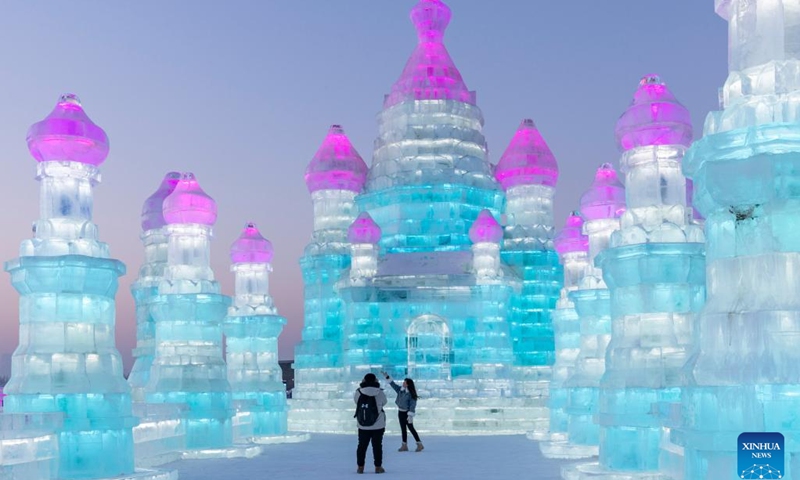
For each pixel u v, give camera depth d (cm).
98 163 1469
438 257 3416
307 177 3766
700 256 1350
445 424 3048
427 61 3738
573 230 2509
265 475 1631
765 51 952
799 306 910
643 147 1428
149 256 3216
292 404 3362
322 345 3575
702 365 960
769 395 900
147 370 3075
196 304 2105
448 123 3638
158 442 1939
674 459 1274
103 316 1433
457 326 3269
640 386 1359
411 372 3241
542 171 3753
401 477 1573
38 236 1416
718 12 1025
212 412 2100
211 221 2159
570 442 1992
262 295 2906
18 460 1225
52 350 1373
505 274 3422
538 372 3522
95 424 1361
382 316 3275
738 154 941
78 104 1470
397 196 3544
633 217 1420
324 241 3697
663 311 1365
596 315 1908
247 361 2833
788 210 924
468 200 3566
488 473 1617
